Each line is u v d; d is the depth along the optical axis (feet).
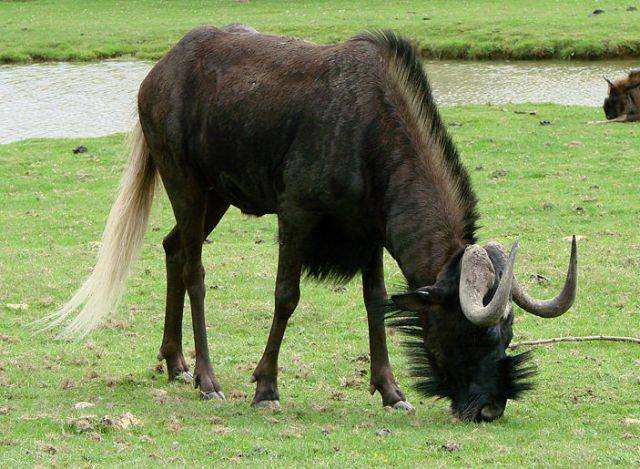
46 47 247.29
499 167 124.88
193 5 307.78
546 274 85.81
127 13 296.92
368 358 68.13
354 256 58.95
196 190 63.72
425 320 51.80
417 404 59.47
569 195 111.96
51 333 74.08
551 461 45.98
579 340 69.72
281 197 57.77
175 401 58.90
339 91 55.67
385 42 56.70
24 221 108.27
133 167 66.85
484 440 49.03
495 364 49.88
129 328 76.02
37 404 57.00
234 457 47.37
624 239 96.27
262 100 58.23
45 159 135.64
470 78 206.59
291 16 277.85
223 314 78.95
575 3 277.85
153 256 96.32
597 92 188.03
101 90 201.87
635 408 56.80
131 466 45.27
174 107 62.75
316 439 50.21
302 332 75.05
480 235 98.37
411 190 53.78
